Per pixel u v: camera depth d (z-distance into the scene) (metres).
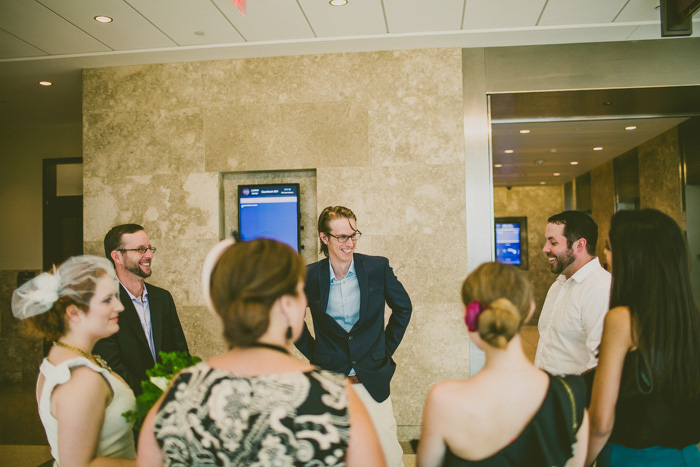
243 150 4.35
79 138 6.48
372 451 0.95
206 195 4.37
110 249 2.53
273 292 0.96
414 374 4.11
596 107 4.80
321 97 4.30
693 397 1.41
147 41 4.01
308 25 3.79
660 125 5.58
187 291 4.34
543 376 1.18
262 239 1.06
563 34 4.03
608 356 1.45
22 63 4.40
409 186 4.21
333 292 2.56
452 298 4.12
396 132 4.23
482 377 1.17
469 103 4.23
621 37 4.12
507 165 8.30
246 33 3.90
